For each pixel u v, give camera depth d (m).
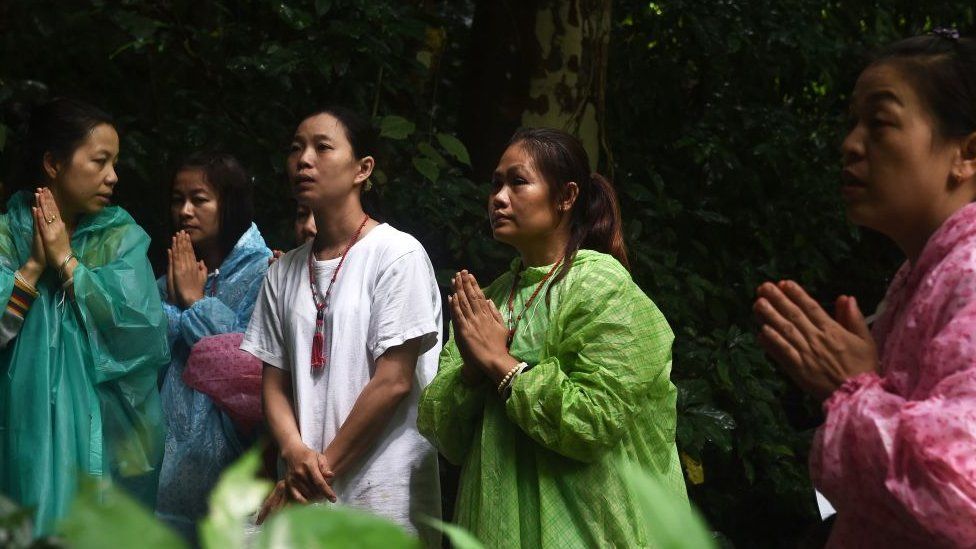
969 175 1.99
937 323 1.89
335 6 5.48
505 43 5.65
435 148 5.89
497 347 3.16
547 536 3.06
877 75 2.03
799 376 1.99
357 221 3.73
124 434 3.85
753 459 6.07
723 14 6.61
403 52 5.89
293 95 5.59
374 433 3.51
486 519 3.11
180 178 4.51
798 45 6.76
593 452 3.04
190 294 4.33
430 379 3.77
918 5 7.61
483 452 3.16
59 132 3.88
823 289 7.48
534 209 3.31
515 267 3.47
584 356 3.11
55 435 3.68
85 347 3.80
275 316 3.76
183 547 0.74
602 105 5.73
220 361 4.04
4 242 3.84
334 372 3.57
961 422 1.76
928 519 1.78
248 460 0.77
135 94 6.05
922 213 2.02
